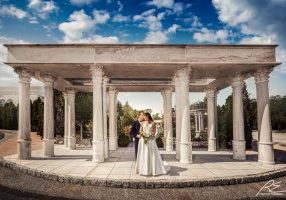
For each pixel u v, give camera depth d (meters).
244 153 12.38
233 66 11.27
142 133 8.80
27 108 11.91
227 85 16.25
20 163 10.83
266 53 10.91
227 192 7.36
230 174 8.77
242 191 7.45
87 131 30.72
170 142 16.70
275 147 19.91
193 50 10.88
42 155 13.37
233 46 10.88
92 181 7.96
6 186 7.66
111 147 17.11
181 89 11.08
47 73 13.01
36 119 33.25
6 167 10.05
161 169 8.74
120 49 10.81
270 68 11.06
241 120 12.56
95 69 10.91
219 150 16.91
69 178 8.20
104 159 11.59
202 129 26.78
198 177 8.32
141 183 7.73
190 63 10.80
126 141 19.77
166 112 18.09
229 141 18.50
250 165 10.59
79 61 10.77
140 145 8.84
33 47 10.84
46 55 10.81
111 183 7.84
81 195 7.02
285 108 55.47
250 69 11.95
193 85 16.88
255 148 17.77
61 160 11.82
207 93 17.11
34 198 6.73
